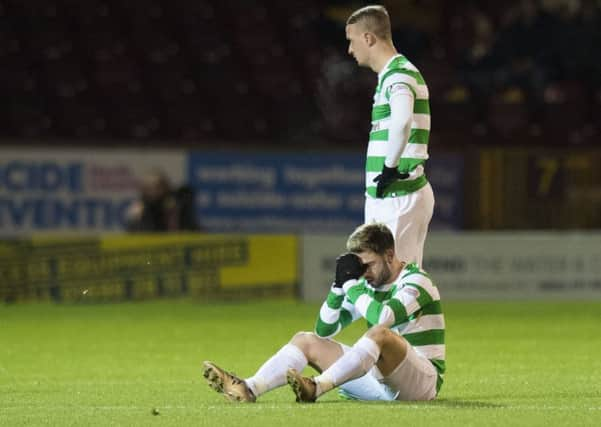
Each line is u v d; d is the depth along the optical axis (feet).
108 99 203.21
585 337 129.29
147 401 79.61
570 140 199.31
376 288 72.90
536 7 218.18
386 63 83.15
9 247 161.68
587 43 214.90
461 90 205.77
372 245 71.72
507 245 169.58
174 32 218.79
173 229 171.83
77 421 68.74
